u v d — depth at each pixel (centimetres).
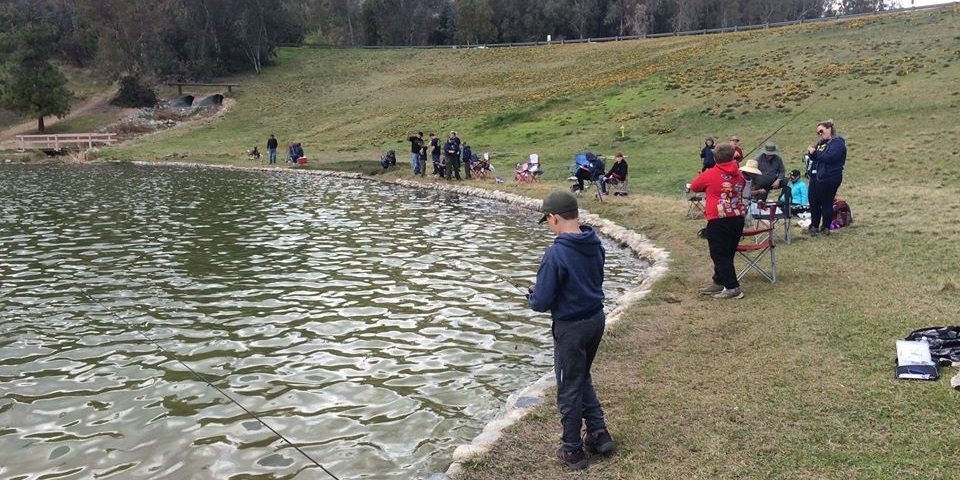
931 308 713
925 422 464
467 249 1337
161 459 533
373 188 2489
